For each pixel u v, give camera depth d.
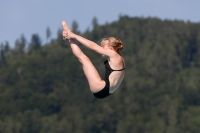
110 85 28.38
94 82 28.39
